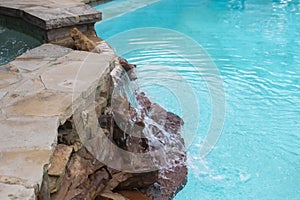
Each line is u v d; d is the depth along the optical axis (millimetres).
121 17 8117
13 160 1627
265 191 3158
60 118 2010
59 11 4582
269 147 3748
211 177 3293
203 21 8305
